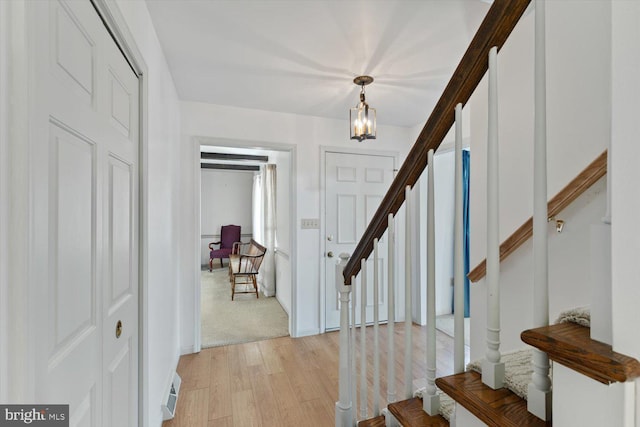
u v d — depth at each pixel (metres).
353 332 1.38
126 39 1.15
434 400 0.93
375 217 1.18
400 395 2.03
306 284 3.17
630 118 0.41
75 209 0.81
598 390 0.44
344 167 3.34
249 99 2.74
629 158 0.41
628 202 0.41
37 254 0.62
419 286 3.37
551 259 1.31
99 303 0.96
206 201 7.11
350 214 3.37
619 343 0.42
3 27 0.54
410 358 1.04
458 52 1.96
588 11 1.25
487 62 0.72
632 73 0.41
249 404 1.97
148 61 1.54
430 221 0.93
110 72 1.06
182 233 2.73
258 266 4.43
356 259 1.30
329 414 1.88
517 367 0.78
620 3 0.42
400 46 1.90
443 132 0.87
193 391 2.12
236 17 1.62
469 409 0.69
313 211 3.21
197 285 2.77
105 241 1.01
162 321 1.86
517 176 1.57
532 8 1.50
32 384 0.59
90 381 0.90
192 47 1.91
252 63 2.11
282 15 1.61
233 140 2.91
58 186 0.72
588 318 0.56
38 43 0.62
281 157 4.15
